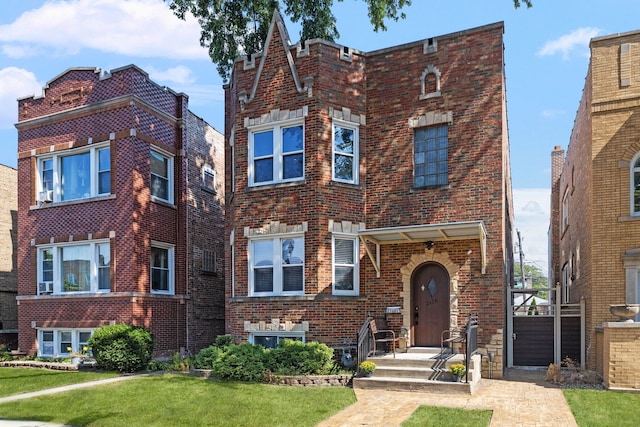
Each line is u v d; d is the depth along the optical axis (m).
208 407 10.55
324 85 15.31
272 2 20.98
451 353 13.83
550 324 15.88
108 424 9.62
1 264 23.73
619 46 14.48
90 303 18.61
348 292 15.22
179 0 20.78
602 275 14.10
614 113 14.40
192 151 21.50
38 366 17.44
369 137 16.02
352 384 12.76
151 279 19.20
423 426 9.02
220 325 22.47
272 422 9.44
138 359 16.02
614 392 11.52
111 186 18.64
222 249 23.36
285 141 15.73
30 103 20.61
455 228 13.34
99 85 19.23
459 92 14.98
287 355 13.41
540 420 9.26
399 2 19.20
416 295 15.12
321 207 14.89
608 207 14.22
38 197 20.20
